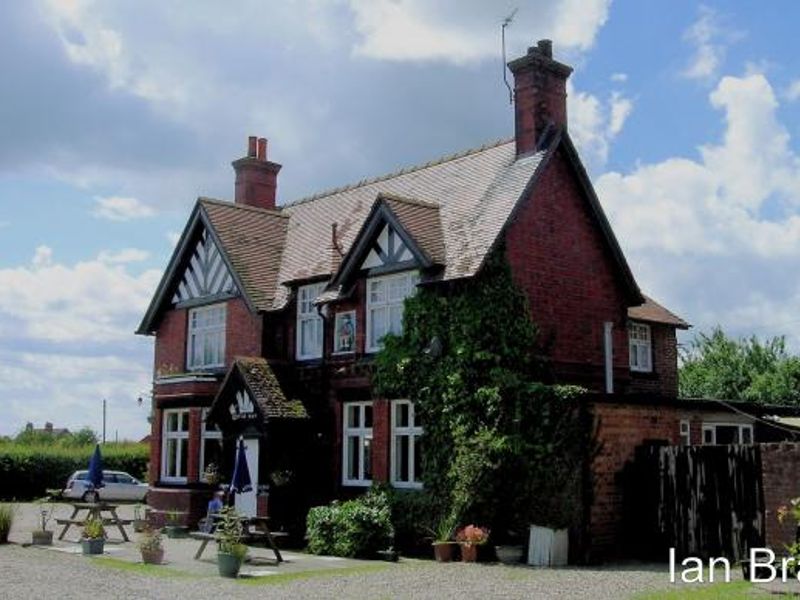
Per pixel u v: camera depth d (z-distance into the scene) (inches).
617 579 561.3
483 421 730.2
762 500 617.9
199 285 1037.2
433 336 778.8
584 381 830.5
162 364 1082.1
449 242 811.4
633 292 888.9
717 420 876.0
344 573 610.5
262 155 1166.3
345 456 855.7
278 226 1071.6
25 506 1362.0
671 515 674.2
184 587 541.6
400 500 777.6
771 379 1636.3
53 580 569.6
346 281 861.2
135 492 1540.4
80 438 2632.9
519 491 706.2
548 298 813.2
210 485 946.7
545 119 853.8
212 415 895.7
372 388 825.5
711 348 1800.0
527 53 859.4
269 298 953.5
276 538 815.7
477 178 881.5
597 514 678.5
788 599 449.7
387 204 823.1
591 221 869.2
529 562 669.9
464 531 695.1
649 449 695.1
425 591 518.6
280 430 858.8
